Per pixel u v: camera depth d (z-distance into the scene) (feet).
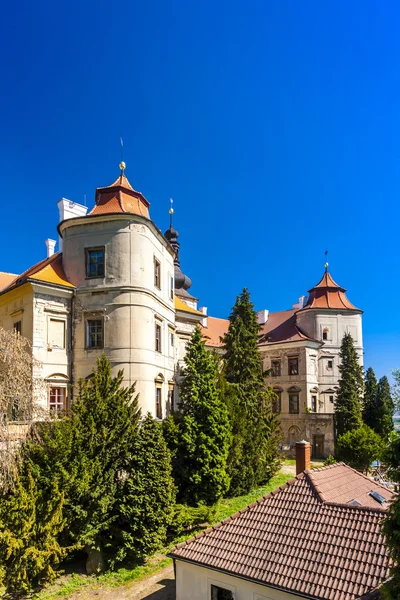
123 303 84.94
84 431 63.26
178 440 82.43
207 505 80.33
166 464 68.39
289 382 172.35
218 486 80.64
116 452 66.03
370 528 43.73
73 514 59.26
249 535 48.39
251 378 120.06
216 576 46.75
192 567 48.85
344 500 52.80
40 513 55.62
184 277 161.89
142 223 88.53
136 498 63.98
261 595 42.98
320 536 44.88
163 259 102.27
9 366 58.65
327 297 180.34
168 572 63.21
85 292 86.74
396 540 28.94
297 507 50.06
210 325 190.08
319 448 158.81
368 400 167.94
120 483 67.26
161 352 97.30
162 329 99.71
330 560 41.75
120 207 90.43
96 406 65.67
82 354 85.46
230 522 51.47
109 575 61.52
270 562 43.86
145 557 66.74
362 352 178.50
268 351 180.86
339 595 37.81
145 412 83.76
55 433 60.54
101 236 87.51
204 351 92.32
